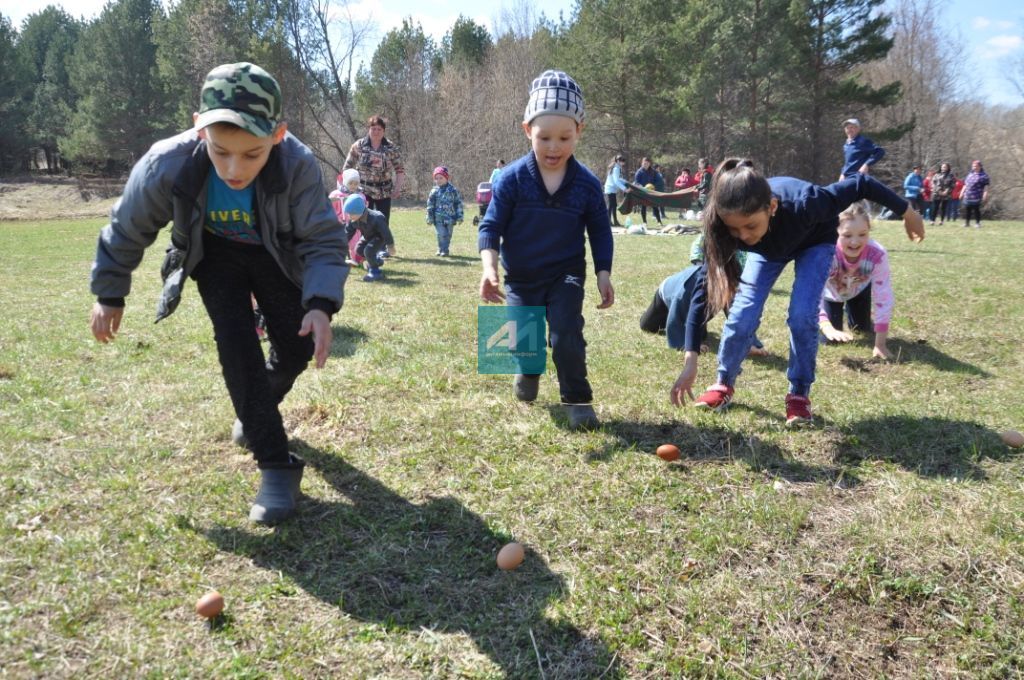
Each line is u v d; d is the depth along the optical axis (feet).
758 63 100.01
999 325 18.57
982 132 124.26
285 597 7.38
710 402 12.18
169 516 8.68
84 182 135.44
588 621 7.11
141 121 144.46
